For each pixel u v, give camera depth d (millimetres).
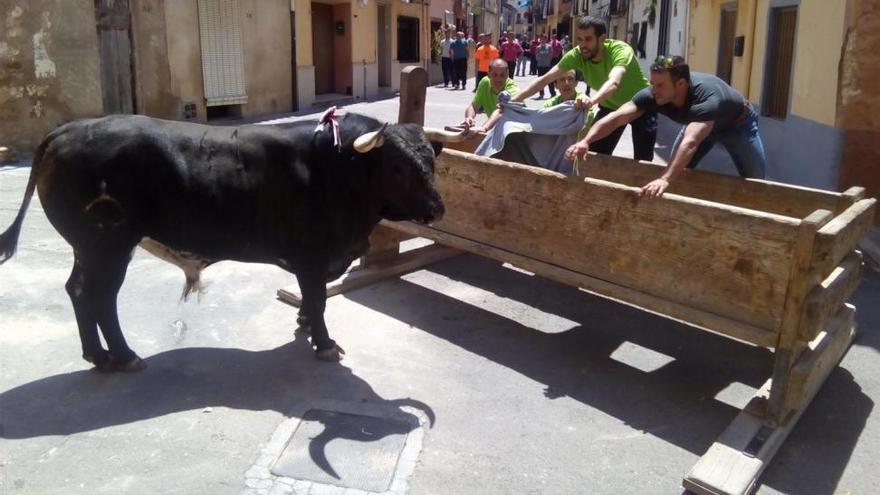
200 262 4531
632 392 4352
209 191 4047
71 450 3578
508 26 77250
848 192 4699
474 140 6773
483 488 3416
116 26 12930
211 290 5609
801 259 3592
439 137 4641
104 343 4676
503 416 4035
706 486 3297
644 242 4227
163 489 3316
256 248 4336
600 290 4445
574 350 4875
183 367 4418
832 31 8234
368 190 4230
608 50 6355
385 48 23125
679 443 3846
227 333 4910
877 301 5777
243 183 4105
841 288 3949
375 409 4031
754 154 5660
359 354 4688
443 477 3479
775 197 5020
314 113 17312
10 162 10258
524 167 4773
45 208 4004
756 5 11523
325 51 20750
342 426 3854
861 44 7594
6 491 3270
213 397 4102
